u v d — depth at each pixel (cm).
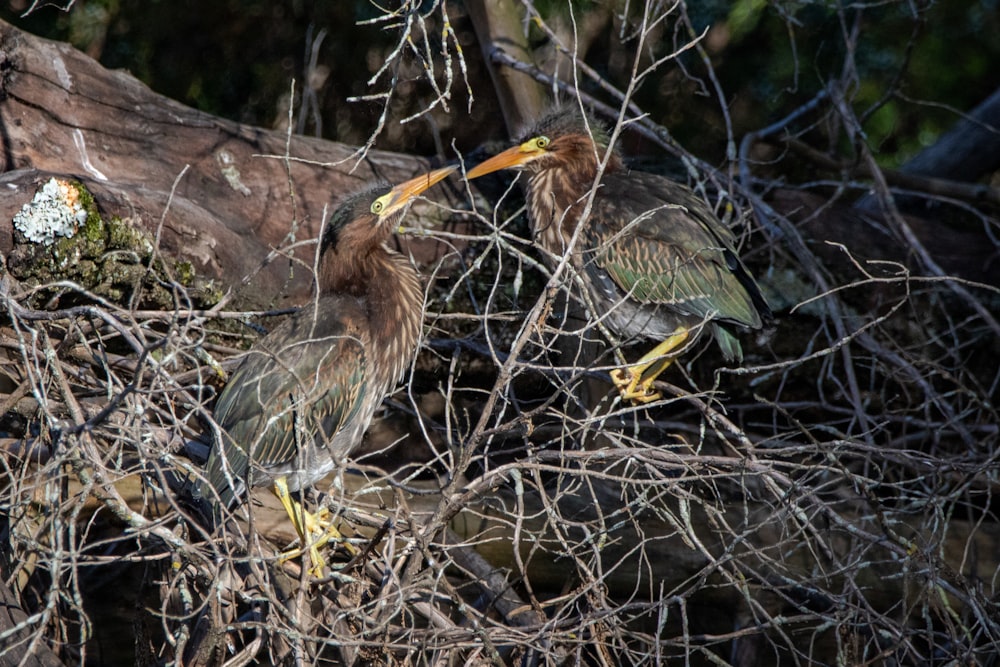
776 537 991
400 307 888
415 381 1128
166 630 643
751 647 1021
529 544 986
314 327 800
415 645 655
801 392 1184
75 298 866
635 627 1157
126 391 601
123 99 985
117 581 1135
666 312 1022
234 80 1392
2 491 715
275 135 1081
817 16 1421
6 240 830
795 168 1429
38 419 772
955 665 721
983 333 1166
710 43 1405
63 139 945
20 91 918
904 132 1523
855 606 750
